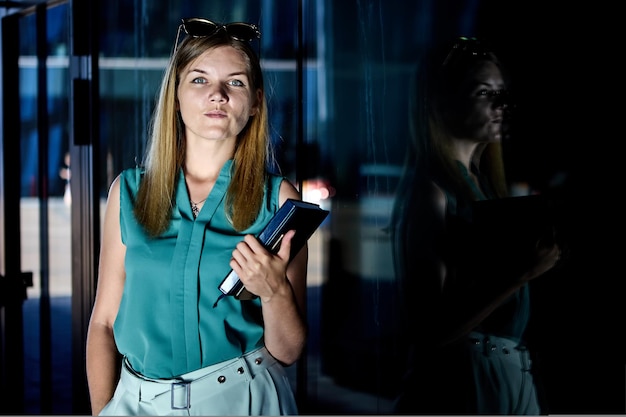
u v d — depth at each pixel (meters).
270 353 1.58
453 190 2.31
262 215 1.58
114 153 5.33
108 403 1.58
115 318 1.60
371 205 3.79
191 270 1.51
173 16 5.49
